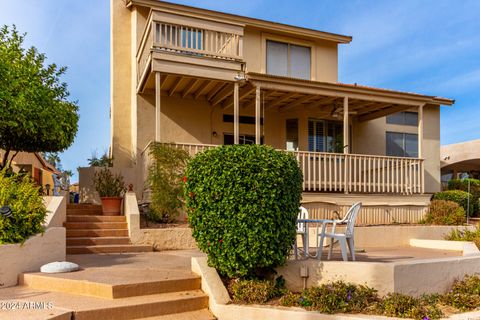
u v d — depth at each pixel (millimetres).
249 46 15102
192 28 11844
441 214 13117
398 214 13305
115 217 10133
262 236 5723
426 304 5875
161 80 12609
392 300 5617
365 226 11531
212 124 14664
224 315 5512
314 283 6219
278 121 15688
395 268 6078
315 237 10539
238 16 14617
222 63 11945
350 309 5477
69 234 9234
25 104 9539
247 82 12188
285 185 5898
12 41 11070
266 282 5938
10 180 7238
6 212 6398
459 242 10117
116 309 5094
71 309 4941
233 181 5750
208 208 5875
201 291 6078
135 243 9367
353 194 12875
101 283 5602
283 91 12680
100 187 11281
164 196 10219
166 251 9305
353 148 16516
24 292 5816
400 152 17172
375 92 13477
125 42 14516
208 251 5973
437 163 17047
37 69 10766
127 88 14492
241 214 5707
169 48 11414
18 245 6379
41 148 11703
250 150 5984
